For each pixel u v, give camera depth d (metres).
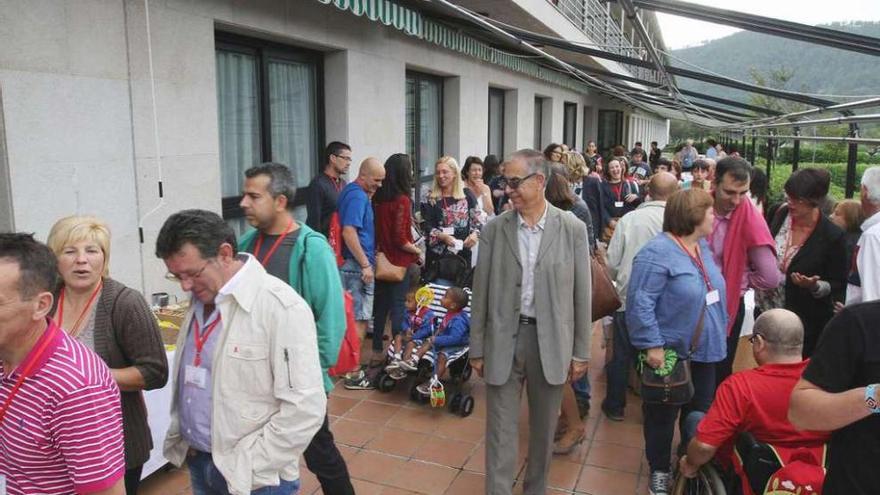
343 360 2.91
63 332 1.64
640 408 4.64
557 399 3.14
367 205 4.81
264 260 2.70
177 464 2.19
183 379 2.13
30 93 3.53
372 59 7.16
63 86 3.71
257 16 5.28
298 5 5.79
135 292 2.31
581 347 3.13
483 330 3.15
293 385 1.96
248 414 2.00
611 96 21.17
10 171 3.45
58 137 3.70
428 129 9.59
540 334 3.00
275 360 1.97
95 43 3.90
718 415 2.55
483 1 8.54
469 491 3.44
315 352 2.05
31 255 1.53
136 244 4.28
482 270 3.13
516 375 3.11
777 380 2.48
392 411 4.44
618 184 7.43
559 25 11.15
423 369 4.54
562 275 3.00
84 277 2.21
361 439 4.02
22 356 1.57
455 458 3.79
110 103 4.03
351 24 6.66
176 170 4.58
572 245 3.05
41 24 3.56
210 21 4.81
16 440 1.57
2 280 1.47
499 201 7.30
